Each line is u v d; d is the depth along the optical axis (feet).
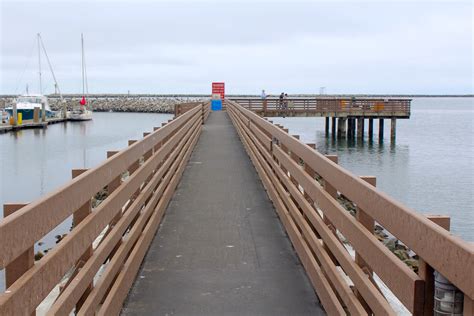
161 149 29.04
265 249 22.35
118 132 207.31
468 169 108.88
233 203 31.04
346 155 136.05
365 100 162.71
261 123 37.76
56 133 199.93
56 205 10.80
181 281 18.67
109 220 15.51
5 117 222.48
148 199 24.35
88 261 13.24
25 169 109.50
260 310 16.33
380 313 10.68
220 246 22.75
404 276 9.21
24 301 8.73
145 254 21.42
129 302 16.83
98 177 14.49
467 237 57.67
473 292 6.81
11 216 8.78
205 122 101.65
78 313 11.98
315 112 156.56
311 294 17.60
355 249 12.78
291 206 23.48
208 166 45.55
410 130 231.09
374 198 11.42
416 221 8.91
